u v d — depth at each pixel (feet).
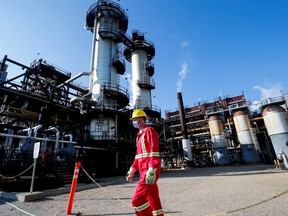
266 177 37.19
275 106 104.22
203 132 170.91
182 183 36.65
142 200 8.44
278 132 97.60
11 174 34.58
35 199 23.54
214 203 18.42
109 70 97.19
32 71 63.82
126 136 103.24
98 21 111.04
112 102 90.27
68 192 29.91
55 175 37.19
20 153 41.01
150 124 114.32
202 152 154.71
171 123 191.31
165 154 134.92
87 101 77.00
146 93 125.49
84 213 16.72
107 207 18.92
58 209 18.22
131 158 92.73
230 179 38.37
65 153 49.88
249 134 125.70
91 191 30.71
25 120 65.62
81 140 73.36
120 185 38.17
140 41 137.90
